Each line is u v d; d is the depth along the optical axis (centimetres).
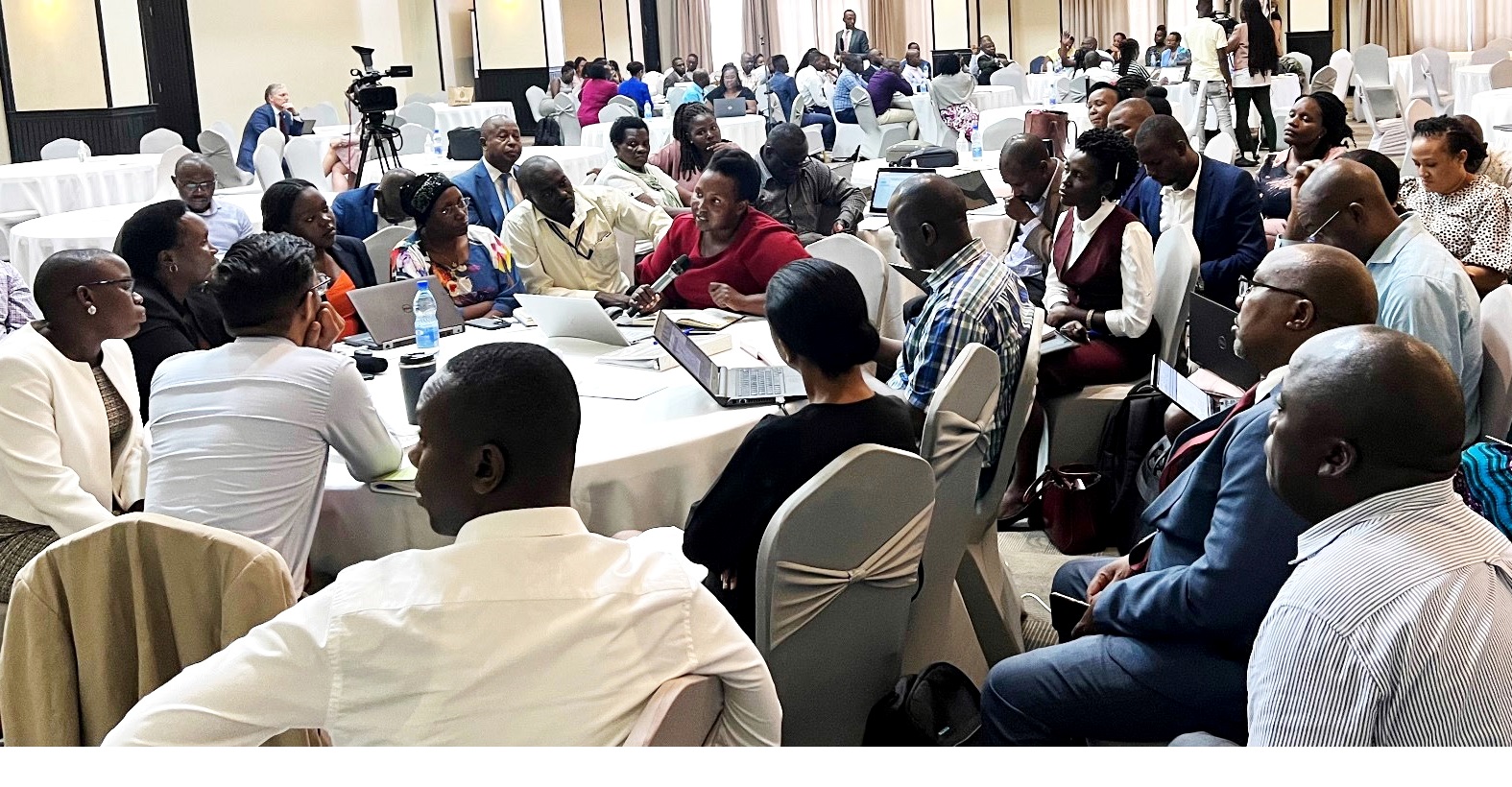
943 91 1191
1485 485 208
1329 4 1557
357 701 115
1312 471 125
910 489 189
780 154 541
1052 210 436
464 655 114
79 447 241
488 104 1378
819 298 196
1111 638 183
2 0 1151
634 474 230
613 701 116
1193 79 1138
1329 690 118
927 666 215
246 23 1431
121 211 673
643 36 2059
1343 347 124
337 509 232
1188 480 187
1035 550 343
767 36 2091
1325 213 262
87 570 154
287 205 355
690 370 263
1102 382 351
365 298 320
